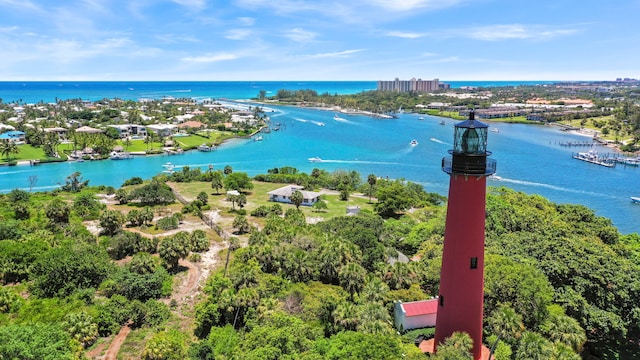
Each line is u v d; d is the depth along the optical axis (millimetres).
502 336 37000
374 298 45031
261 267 57781
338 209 103062
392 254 61469
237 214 96562
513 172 156250
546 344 32594
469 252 32062
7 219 77625
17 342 31688
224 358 37469
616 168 163875
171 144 198875
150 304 50719
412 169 162125
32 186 128500
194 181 134250
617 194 129250
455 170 31078
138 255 59781
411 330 43906
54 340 34594
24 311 45969
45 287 52594
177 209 100500
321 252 57500
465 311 33000
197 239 72625
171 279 58969
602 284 43812
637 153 188375
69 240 67438
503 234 57688
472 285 32688
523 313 39781
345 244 57812
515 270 43094
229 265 63781
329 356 32031
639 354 42656
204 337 45906
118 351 43312
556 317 37875
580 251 48250
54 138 185500
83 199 95938
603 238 62844
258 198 113812
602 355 42375
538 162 172875
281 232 68625
